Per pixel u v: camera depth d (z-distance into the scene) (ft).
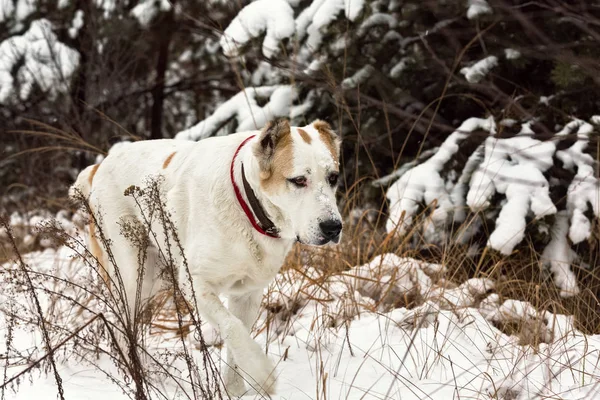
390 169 20.08
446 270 15.90
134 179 12.77
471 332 13.15
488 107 19.22
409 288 15.28
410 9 18.31
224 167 11.44
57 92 28.86
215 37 29.96
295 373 11.96
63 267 19.11
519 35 18.16
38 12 30.19
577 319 13.91
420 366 11.89
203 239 11.33
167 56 33.55
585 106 17.75
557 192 16.94
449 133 19.81
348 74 18.90
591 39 17.34
